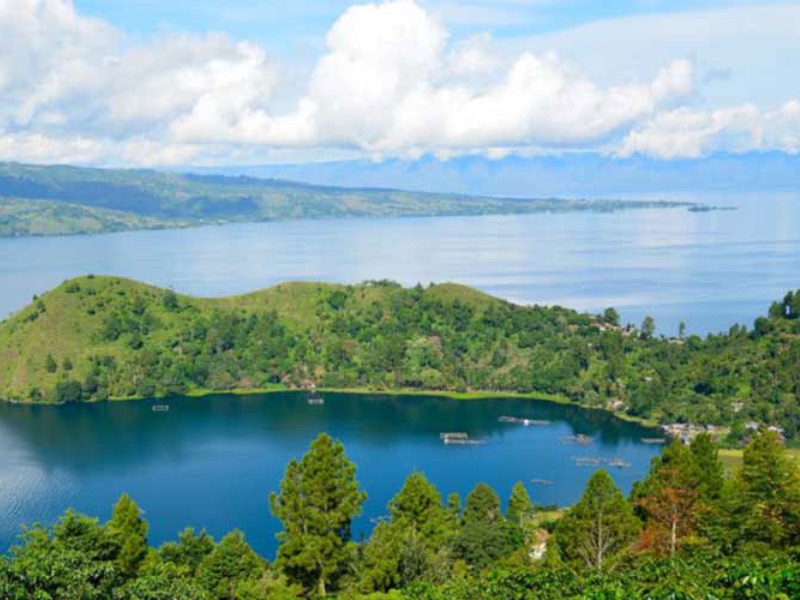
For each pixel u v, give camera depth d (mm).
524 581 43438
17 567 38812
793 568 33281
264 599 70125
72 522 62031
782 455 72188
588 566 69688
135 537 68438
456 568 78938
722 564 40719
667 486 77812
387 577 70125
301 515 72625
